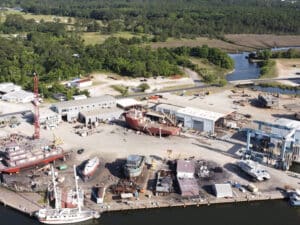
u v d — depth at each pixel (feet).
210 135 596.70
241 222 395.55
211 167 494.59
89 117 640.58
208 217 403.34
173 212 411.34
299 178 472.03
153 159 513.45
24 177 471.62
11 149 483.10
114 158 519.60
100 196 421.18
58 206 400.88
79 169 488.85
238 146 558.56
